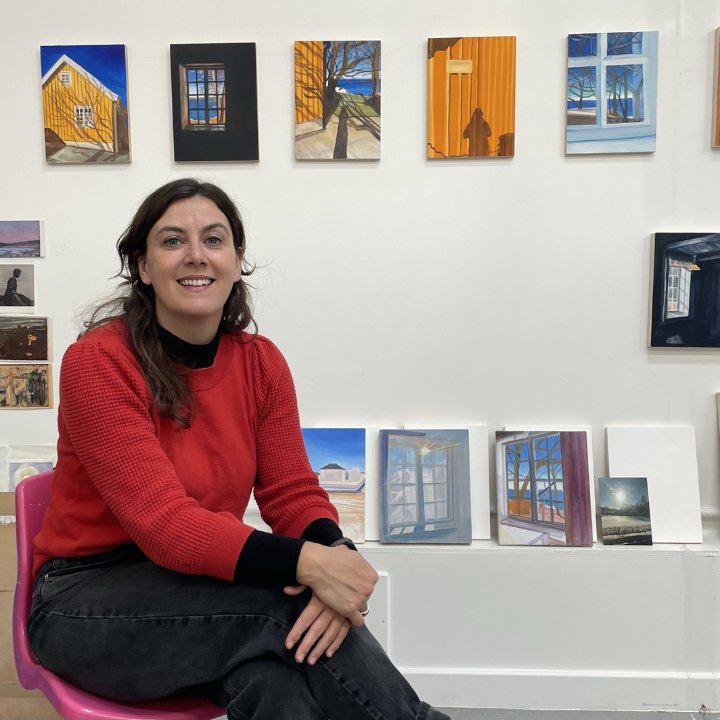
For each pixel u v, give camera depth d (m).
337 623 0.99
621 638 1.93
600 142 1.98
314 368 2.08
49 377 2.09
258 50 2.01
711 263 1.98
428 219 2.03
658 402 2.04
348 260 2.05
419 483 2.01
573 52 1.95
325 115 1.99
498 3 1.98
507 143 1.98
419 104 2.00
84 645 1.01
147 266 1.17
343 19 2.00
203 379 1.19
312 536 1.19
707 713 1.90
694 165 1.99
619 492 1.99
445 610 1.95
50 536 1.14
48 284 2.08
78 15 2.02
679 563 1.92
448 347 2.06
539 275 2.03
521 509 1.99
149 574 1.05
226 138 2.01
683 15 1.96
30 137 2.05
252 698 0.97
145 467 1.03
